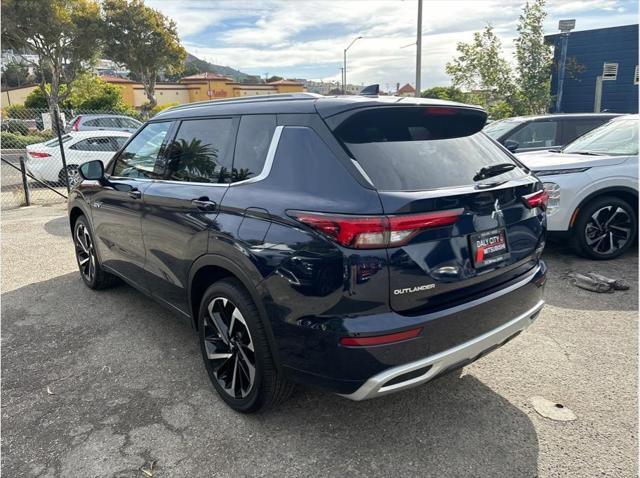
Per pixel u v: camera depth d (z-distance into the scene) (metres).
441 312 2.35
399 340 2.24
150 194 3.50
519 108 17.62
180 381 3.26
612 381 3.16
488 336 2.56
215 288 2.87
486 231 2.53
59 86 29.80
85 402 3.04
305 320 2.33
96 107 32.28
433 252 2.30
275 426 2.77
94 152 12.09
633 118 6.20
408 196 2.23
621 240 5.56
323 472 2.42
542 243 3.04
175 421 2.83
